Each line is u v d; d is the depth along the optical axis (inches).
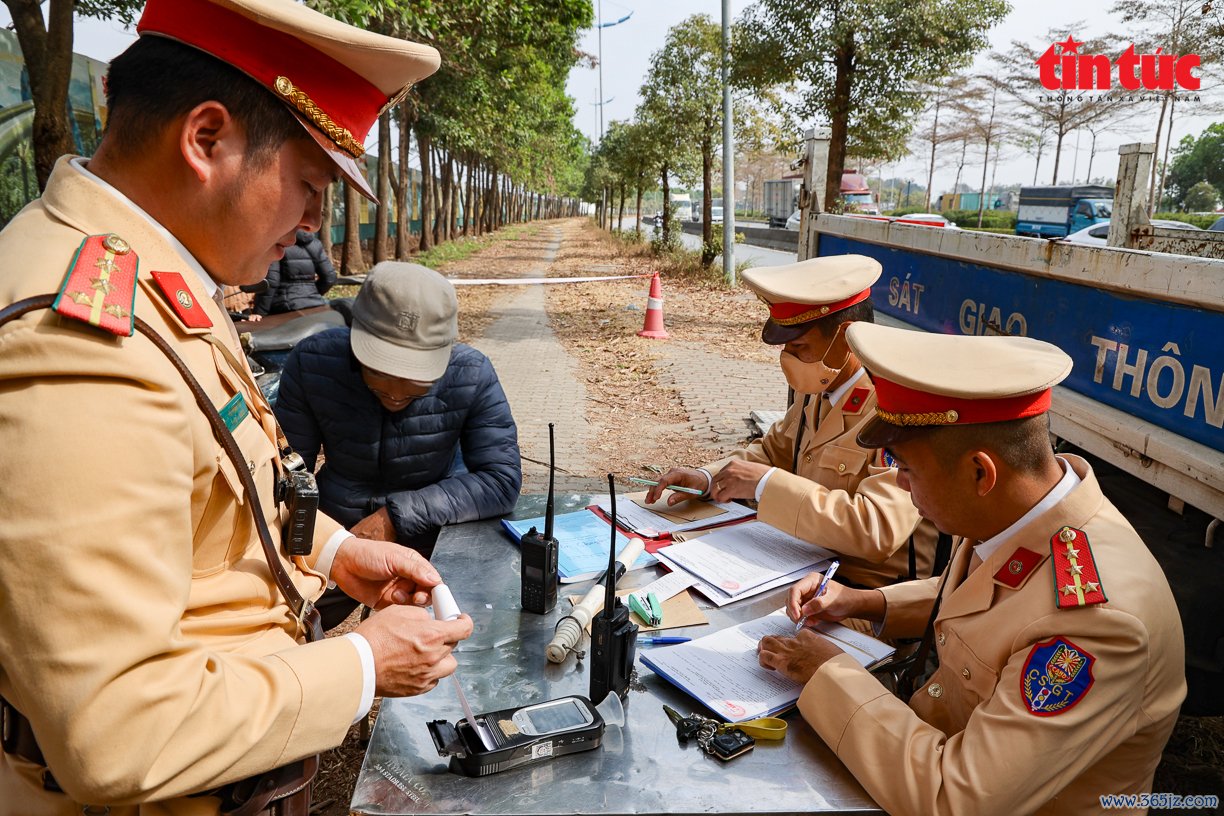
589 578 89.8
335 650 51.1
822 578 84.0
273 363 196.2
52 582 38.2
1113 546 60.7
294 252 229.5
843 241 205.6
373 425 111.9
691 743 63.9
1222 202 1705.2
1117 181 173.8
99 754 39.4
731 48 513.0
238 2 44.4
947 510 64.9
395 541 104.9
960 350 65.2
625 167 1117.7
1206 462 79.7
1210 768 104.6
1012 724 56.4
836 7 460.8
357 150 50.1
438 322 100.8
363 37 47.1
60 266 43.4
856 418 104.3
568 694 69.0
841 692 63.4
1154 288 88.0
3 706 48.1
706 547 97.6
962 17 446.9
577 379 341.4
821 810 57.3
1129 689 56.3
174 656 42.8
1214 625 90.8
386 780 58.6
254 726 45.3
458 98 672.4
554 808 56.2
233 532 51.6
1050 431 111.4
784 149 582.9
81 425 39.5
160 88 45.7
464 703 60.9
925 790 56.3
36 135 236.1
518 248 1316.4
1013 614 61.8
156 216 48.4
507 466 111.3
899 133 486.9
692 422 275.0
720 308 544.7
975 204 3002.0
